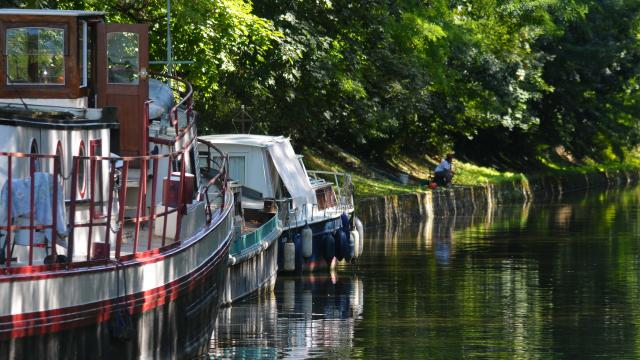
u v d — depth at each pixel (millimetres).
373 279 30719
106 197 16562
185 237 17969
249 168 31906
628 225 48875
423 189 54656
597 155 89062
